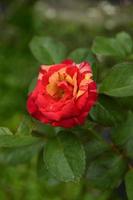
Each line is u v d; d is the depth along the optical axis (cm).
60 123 63
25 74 140
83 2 160
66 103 62
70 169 64
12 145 66
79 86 62
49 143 67
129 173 73
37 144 78
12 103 133
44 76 64
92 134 75
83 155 65
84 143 74
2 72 143
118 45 79
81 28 152
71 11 160
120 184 82
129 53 79
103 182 76
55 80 63
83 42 146
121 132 75
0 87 138
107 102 68
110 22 149
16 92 136
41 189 111
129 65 67
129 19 147
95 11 155
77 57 75
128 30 145
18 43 158
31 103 65
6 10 172
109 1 153
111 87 67
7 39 161
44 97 63
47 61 80
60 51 81
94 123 70
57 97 63
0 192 111
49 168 65
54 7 165
